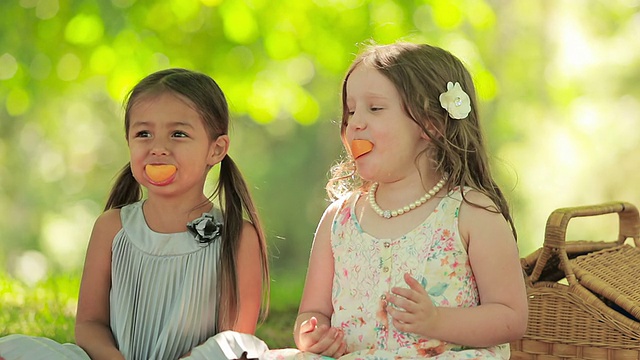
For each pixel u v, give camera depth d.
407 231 3.10
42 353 2.89
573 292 3.54
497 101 14.88
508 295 3.00
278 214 17.91
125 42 8.26
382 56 3.18
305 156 18.08
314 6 8.58
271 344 5.05
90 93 16.14
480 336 2.93
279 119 17.77
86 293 3.33
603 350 3.49
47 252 17.38
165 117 3.22
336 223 3.27
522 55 14.70
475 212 3.05
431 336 2.89
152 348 3.22
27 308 5.84
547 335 3.61
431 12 8.60
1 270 15.00
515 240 3.14
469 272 3.05
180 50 8.47
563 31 14.41
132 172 3.34
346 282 3.16
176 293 3.24
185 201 3.33
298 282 11.45
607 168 13.42
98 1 8.28
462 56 8.72
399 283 3.05
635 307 3.43
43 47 8.49
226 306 3.26
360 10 8.61
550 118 14.55
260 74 8.98
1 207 17.36
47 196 17.59
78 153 17.45
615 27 13.89
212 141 3.33
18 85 8.91
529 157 14.30
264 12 8.43
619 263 3.80
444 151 3.14
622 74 13.67
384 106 3.11
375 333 3.05
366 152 3.12
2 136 16.56
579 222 12.75
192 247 3.27
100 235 3.34
